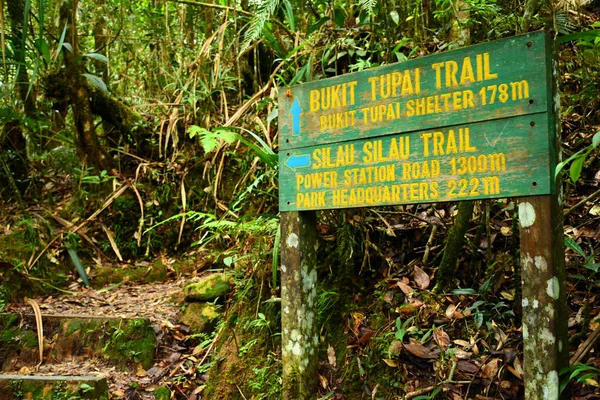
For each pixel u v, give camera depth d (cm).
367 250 326
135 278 454
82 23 652
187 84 500
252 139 437
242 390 311
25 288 427
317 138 266
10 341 365
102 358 352
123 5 667
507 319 279
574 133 344
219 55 474
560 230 211
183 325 361
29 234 462
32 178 538
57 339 363
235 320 344
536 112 207
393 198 241
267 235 346
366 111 250
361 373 285
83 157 531
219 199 479
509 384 253
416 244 333
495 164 215
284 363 278
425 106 233
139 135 551
